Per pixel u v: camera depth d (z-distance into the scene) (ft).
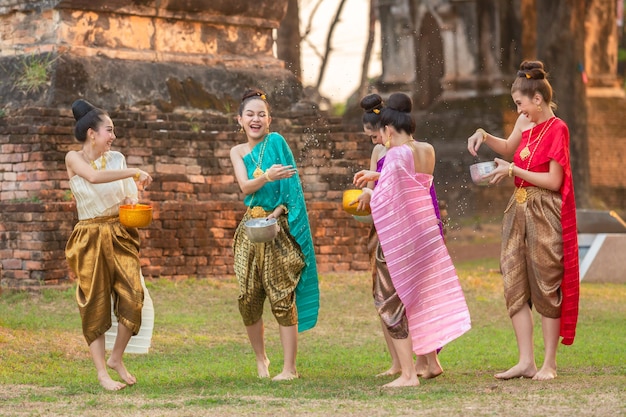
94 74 53.36
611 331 42.75
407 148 28.60
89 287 27.99
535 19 113.50
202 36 58.39
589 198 105.40
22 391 27.94
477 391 26.81
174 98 55.88
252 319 30.22
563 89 104.01
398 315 28.30
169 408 24.66
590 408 23.66
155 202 52.80
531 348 29.53
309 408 24.34
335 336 40.78
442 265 28.53
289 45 99.66
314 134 58.75
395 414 23.24
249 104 29.94
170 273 51.96
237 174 29.76
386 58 122.83
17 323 39.06
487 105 112.16
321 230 56.18
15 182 50.31
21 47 54.29
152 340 38.34
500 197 106.63
